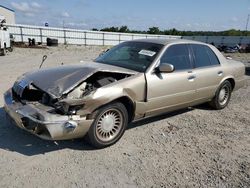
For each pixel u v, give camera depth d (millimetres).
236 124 5301
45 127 3287
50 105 3529
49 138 3352
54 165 3361
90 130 3650
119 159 3611
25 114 3441
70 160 3504
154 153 3846
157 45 4773
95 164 3441
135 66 4426
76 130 3469
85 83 3807
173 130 4777
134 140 4242
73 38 48125
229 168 3559
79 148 3842
